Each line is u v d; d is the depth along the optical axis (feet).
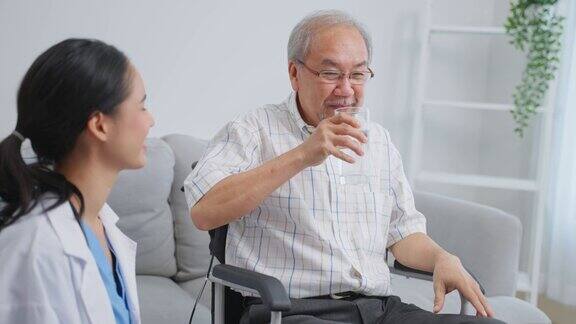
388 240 6.66
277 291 5.01
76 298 3.88
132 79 4.15
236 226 6.16
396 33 11.23
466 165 12.03
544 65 10.36
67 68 3.92
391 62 11.28
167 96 10.18
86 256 3.91
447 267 5.97
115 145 4.13
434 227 8.64
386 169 6.59
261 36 10.53
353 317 5.92
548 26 10.64
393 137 11.45
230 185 5.62
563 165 10.71
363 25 6.33
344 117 5.45
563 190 10.72
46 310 3.70
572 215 10.60
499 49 11.79
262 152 6.24
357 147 5.46
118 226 8.41
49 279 3.76
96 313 3.92
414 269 6.38
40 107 3.93
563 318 11.16
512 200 12.02
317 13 6.31
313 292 5.99
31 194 3.88
